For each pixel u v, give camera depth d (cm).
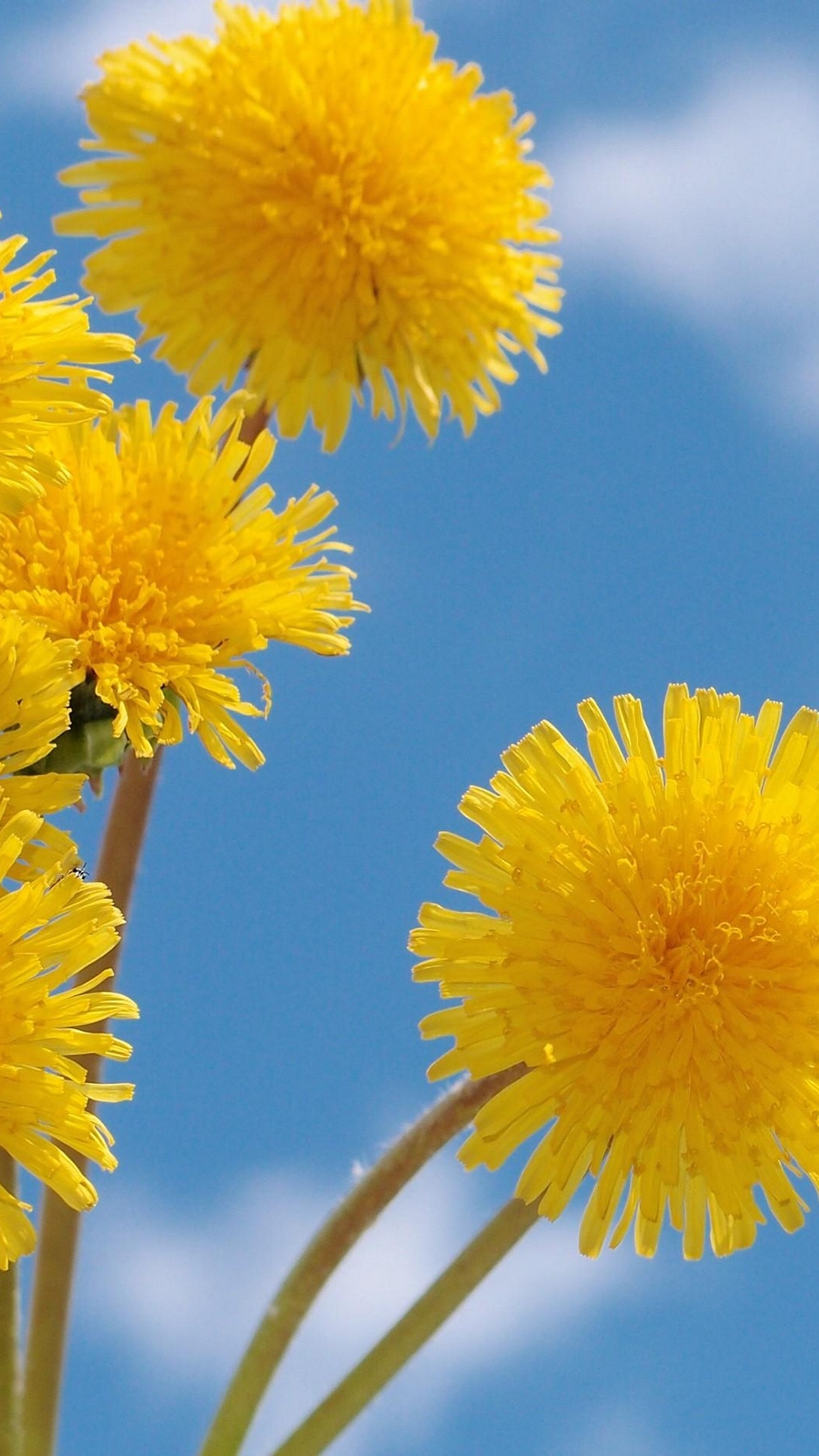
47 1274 50
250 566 51
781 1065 49
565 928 49
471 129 52
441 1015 49
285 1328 50
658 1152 49
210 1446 50
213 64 52
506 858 49
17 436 47
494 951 49
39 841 48
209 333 52
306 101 52
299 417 52
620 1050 49
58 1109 48
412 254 52
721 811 50
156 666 50
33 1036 48
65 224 52
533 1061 49
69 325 48
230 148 52
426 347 52
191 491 51
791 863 49
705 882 49
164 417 51
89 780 50
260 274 52
